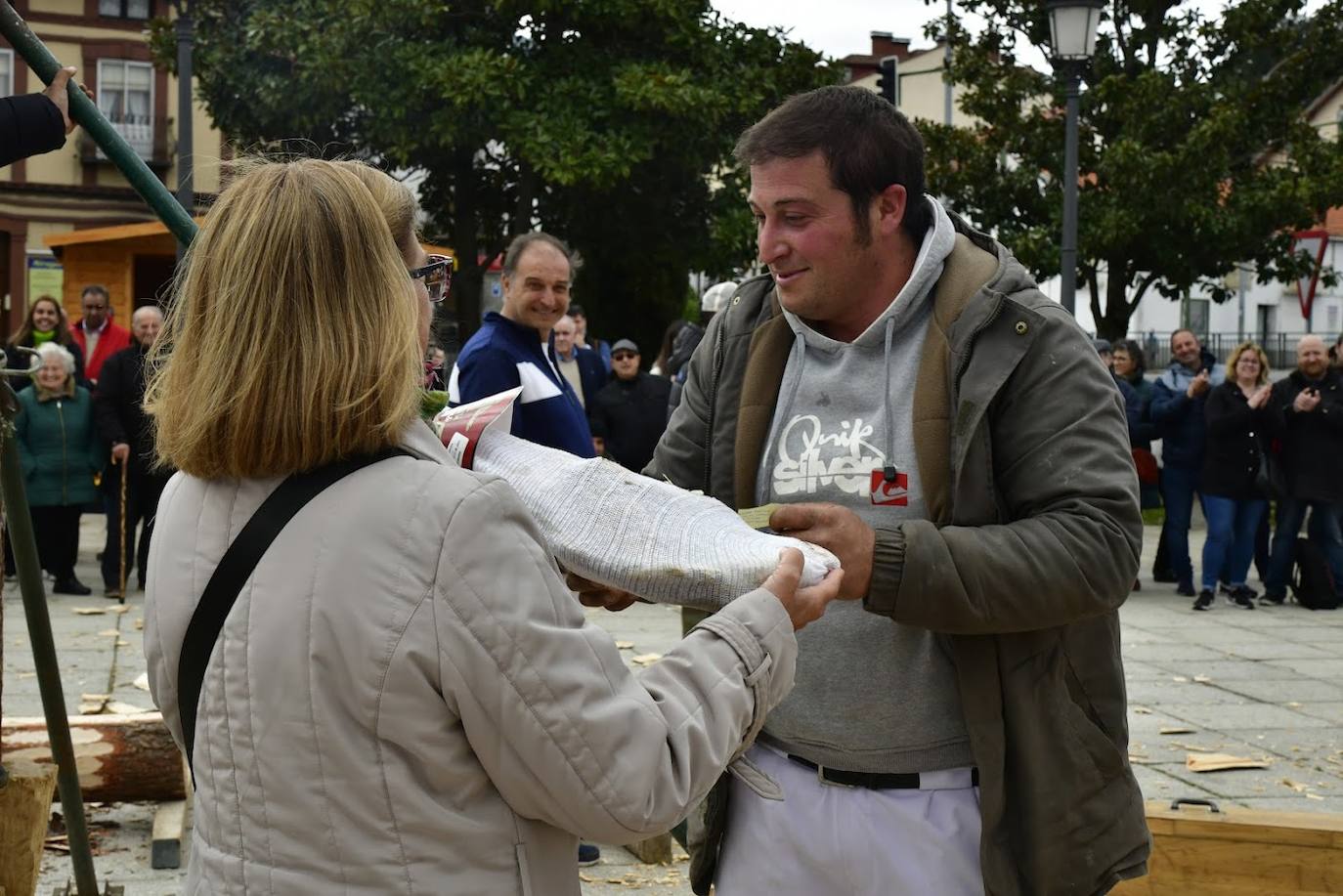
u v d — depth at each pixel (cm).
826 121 215
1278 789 562
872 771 221
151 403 162
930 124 1941
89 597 978
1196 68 1908
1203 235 1833
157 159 3045
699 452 246
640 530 180
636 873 456
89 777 465
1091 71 1886
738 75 1945
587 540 180
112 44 3030
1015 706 210
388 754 150
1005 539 200
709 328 252
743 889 232
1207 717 684
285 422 153
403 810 150
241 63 1886
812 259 218
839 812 223
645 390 1008
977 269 218
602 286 2153
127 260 2041
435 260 179
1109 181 1836
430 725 149
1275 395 1041
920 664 220
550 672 150
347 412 153
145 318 960
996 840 211
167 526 165
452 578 149
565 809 151
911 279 217
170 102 3072
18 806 281
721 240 2005
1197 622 975
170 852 452
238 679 153
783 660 169
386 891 149
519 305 479
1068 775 211
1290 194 1795
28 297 3019
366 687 148
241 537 155
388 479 154
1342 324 3612
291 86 1844
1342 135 1922
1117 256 1917
